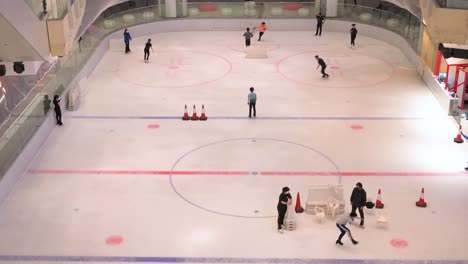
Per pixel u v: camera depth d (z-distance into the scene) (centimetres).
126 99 2370
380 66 2800
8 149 1691
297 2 3475
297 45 3158
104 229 1470
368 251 1377
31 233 1454
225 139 1991
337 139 1997
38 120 1969
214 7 3497
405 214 1536
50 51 1633
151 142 1969
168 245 1405
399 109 2273
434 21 2164
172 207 1570
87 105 2305
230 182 1700
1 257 1359
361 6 3372
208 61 2884
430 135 2034
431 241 1420
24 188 1670
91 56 2755
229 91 2458
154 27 3419
